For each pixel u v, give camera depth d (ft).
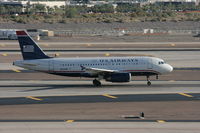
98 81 636.48
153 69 636.07
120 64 635.25
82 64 640.58
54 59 645.51
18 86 642.22
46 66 642.22
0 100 530.68
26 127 399.65
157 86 632.79
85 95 560.61
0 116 446.19
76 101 522.06
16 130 388.57
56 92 585.63
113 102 515.50
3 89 614.34
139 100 526.16
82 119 432.66
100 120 428.15
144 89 605.31
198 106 492.54
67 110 474.08
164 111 467.93
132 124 410.31
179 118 435.94
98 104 504.43
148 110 473.26
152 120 427.74
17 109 479.82
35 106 495.41
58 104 505.66
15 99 536.83
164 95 558.15
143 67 634.84
